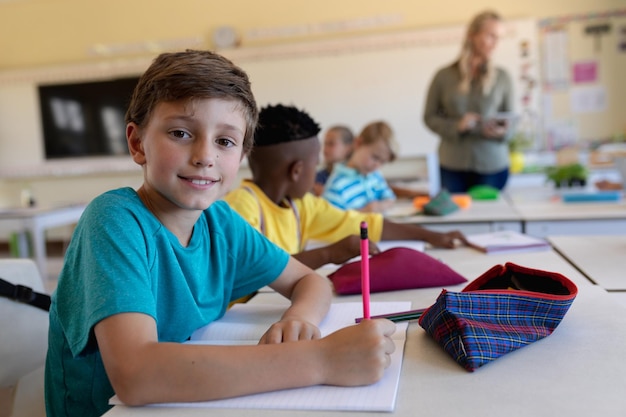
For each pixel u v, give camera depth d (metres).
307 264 1.29
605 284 1.11
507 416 0.55
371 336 0.65
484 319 0.74
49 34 5.78
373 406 0.58
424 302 0.99
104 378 0.80
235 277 0.98
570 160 3.08
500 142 3.18
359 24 5.25
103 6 5.65
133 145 0.80
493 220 2.09
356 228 1.57
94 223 0.73
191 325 0.83
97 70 5.66
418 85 5.12
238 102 0.75
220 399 0.61
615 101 4.93
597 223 2.02
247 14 5.43
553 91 5.00
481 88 3.19
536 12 4.97
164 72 0.73
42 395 1.07
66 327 0.72
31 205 4.31
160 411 0.60
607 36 4.89
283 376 0.62
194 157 0.73
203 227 0.90
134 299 0.66
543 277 0.85
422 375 0.66
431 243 1.53
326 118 5.30
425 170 5.12
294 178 1.41
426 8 5.14
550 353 0.70
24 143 5.86
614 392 0.59
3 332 1.06
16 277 1.11
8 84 5.80
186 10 5.52
